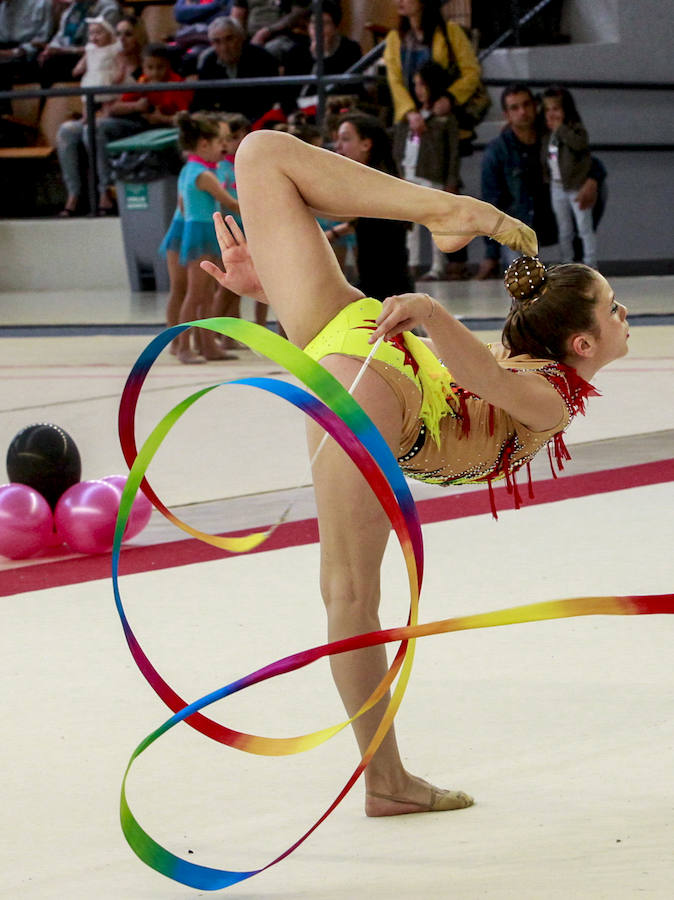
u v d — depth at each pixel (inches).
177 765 344.2
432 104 1445.6
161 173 1621.6
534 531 559.2
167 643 435.8
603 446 724.7
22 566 546.0
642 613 242.2
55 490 575.2
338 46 1620.3
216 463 711.1
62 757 348.8
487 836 296.0
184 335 1079.6
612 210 1699.1
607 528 558.3
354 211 309.1
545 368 308.2
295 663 250.5
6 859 292.2
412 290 804.0
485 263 1660.9
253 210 309.6
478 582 486.0
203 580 510.0
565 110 1477.6
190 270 1064.8
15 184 1770.4
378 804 309.0
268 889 274.4
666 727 354.6
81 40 1785.2
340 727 271.6
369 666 301.9
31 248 1737.2
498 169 1509.6
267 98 1560.0
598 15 1707.7
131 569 530.9
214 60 1574.8
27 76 1790.1
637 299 1434.5
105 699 389.1
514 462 316.8
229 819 310.7
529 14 1712.6
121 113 1660.9
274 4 1688.0
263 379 263.6
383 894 269.4
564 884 269.9
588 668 402.6
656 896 262.7
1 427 816.9
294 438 773.9
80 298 1621.6
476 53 1646.2
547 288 309.1
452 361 281.4
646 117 1691.7
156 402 900.6
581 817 303.3
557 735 351.9
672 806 307.6
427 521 586.9
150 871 285.9
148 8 1841.8
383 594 475.5
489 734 354.3
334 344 297.7
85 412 867.4
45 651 432.8
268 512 605.3
